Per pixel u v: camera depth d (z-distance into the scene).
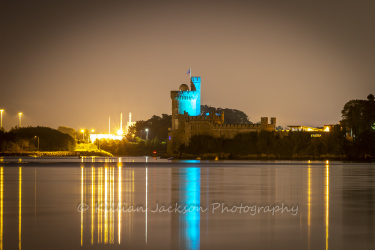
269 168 151.25
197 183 94.94
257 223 52.94
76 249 42.53
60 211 59.41
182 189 83.88
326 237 46.84
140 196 73.88
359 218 55.66
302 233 48.41
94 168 147.12
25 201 67.62
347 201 69.00
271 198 72.06
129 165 169.00
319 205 65.19
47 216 56.12
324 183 95.75
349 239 46.16
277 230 49.66
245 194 77.00
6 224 51.56
